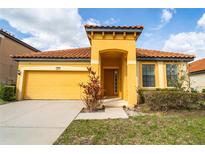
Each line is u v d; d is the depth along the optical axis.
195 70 23.02
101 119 7.45
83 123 6.73
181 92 10.10
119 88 16.94
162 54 15.43
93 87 9.85
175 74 14.50
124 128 6.00
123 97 14.72
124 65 14.09
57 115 8.22
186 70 14.54
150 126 6.25
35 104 11.77
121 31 11.18
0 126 6.23
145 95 10.40
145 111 9.62
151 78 14.55
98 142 4.70
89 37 11.80
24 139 4.89
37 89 14.41
